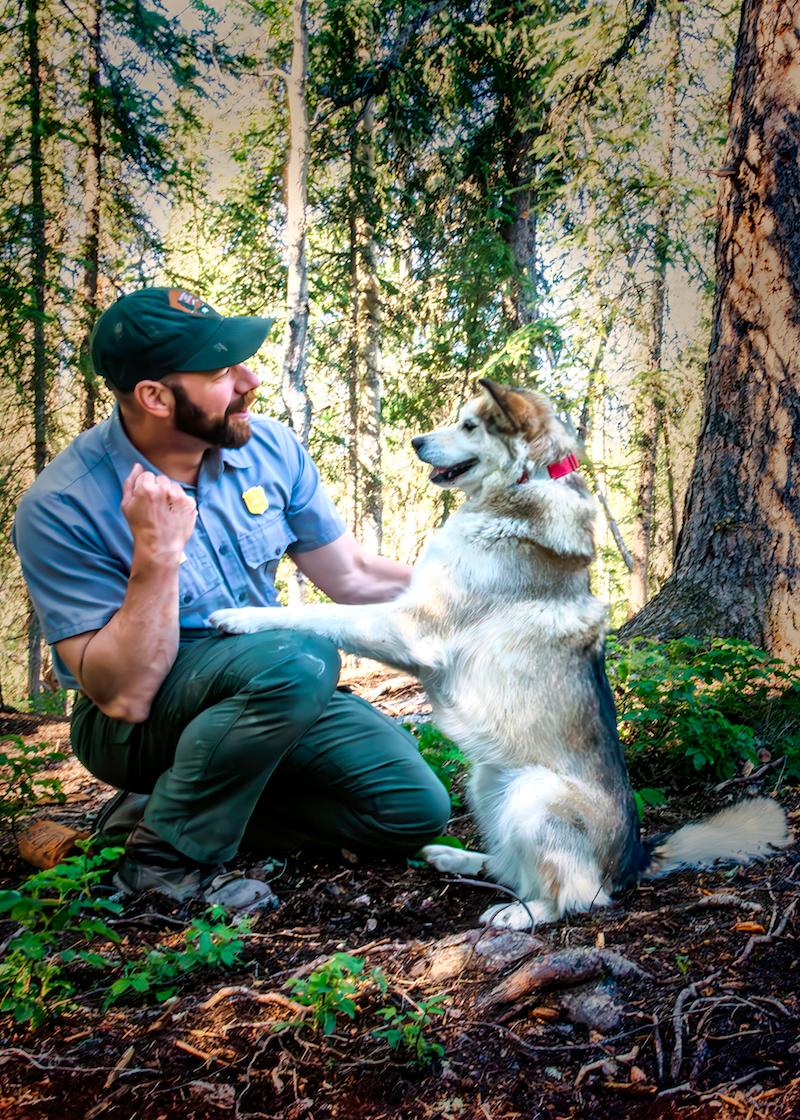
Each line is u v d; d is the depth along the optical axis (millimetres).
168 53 13211
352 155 15688
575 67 12453
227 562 3350
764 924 2570
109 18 13414
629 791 3189
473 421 3633
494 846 3262
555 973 2307
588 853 2924
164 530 2871
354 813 3318
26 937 2287
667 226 15172
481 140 16281
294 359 13000
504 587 3338
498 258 15203
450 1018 2250
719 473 5996
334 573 3799
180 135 14695
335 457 18016
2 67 13344
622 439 22297
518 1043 2145
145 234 14023
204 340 2910
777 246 5777
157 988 2416
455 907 3021
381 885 3189
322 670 2982
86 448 3139
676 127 15945
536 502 3361
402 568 3873
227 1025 2201
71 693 15547
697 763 3895
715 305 6211
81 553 3025
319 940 2752
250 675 2920
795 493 5703
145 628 2920
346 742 3260
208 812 3006
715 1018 2162
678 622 5848
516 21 14914
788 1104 1857
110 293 14250
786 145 5750
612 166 14391
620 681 4531
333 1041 2156
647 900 2920
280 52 14555
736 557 5840
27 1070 2057
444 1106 1957
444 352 15969
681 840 3170
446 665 3373
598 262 15500
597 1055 2088
